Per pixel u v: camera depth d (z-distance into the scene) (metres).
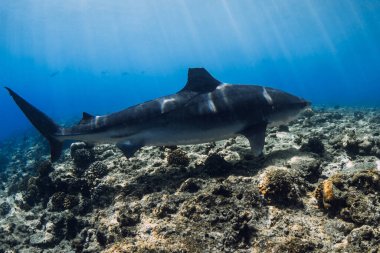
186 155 3.14
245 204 2.01
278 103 3.04
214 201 2.06
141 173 3.10
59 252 2.44
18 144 9.95
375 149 2.94
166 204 2.17
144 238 1.93
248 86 3.05
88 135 2.99
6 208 3.54
